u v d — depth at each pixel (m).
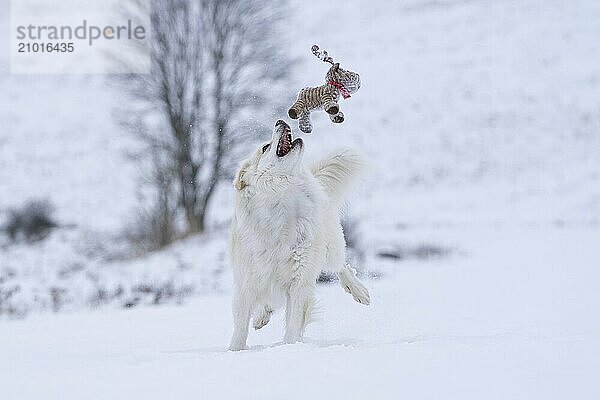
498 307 10.68
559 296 12.08
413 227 32.47
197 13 26.59
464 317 9.50
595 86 52.31
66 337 9.41
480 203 38.81
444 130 48.88
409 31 62.34
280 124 7.27
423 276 16.56
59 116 48.75
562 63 55.41
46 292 17.98
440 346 5.53
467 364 4.79
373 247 23.31
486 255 22.22
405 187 41.81
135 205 32.28
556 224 33.38
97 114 48.88
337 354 5.34
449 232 30.62
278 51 27.09
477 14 63.72
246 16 26.56
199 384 4.56
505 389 4.12
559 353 5.08
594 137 46.72
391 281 15.41
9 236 30.53
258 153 7.42
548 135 47.34
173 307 13.62
